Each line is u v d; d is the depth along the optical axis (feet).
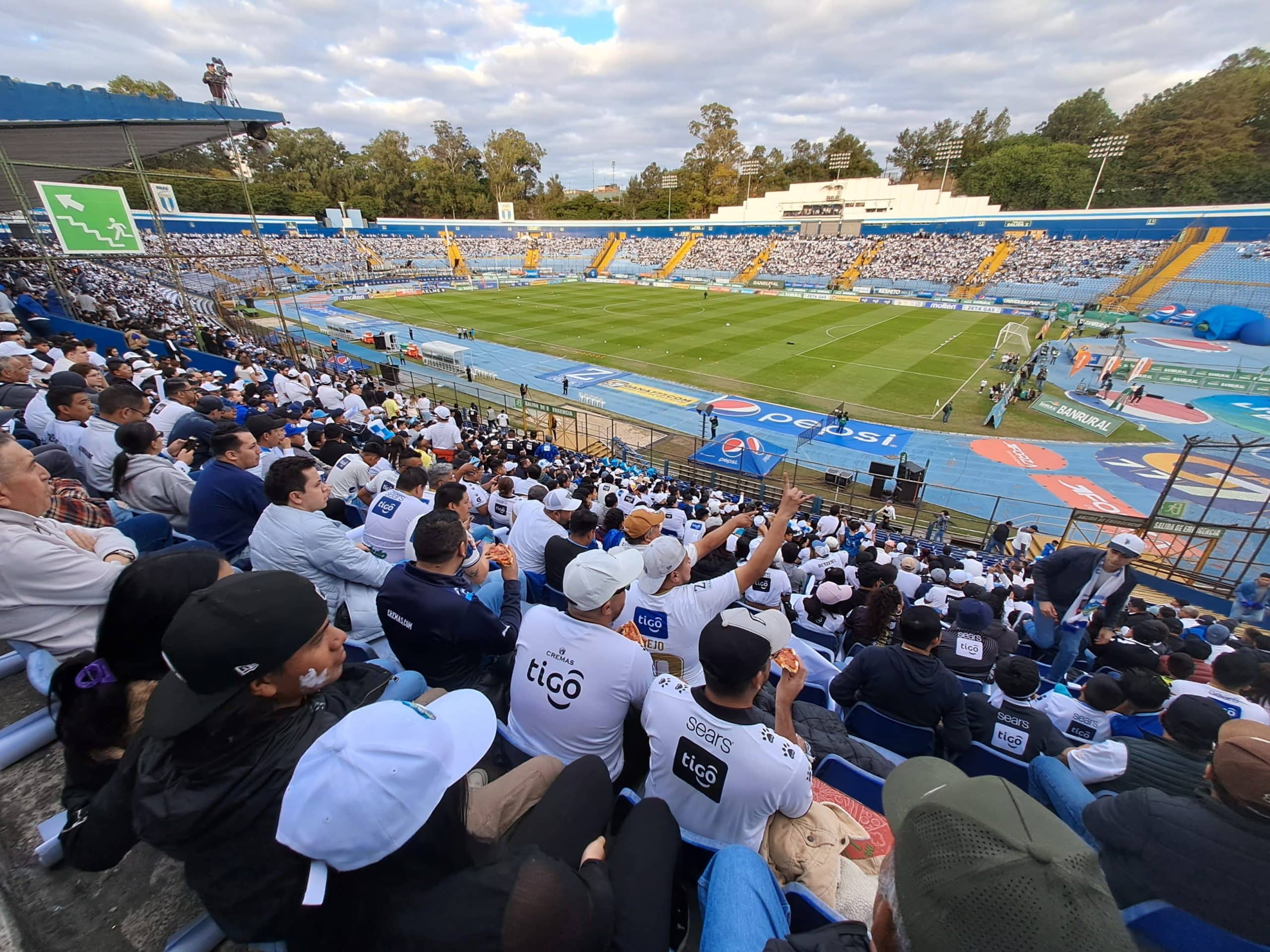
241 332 115.24
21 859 6.90
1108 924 3.63
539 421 92.27
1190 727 10.59
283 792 5.13
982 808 4.18
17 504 8.73
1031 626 26.02
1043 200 261.03
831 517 47.83
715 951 5.64
